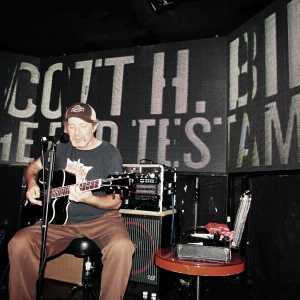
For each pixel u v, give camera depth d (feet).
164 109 11.05
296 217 6.73
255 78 8.86
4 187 11.03
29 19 10.52
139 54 11.80
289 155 7.15
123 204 8.88
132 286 8.86
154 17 10.00
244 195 8.32
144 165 8.95
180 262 6.08
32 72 12.81
